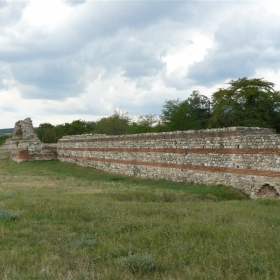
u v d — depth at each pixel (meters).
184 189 22.81
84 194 19.45
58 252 8.64
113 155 36.62
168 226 11.20
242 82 55.47
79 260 7.95
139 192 20.44
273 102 54.06
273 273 7.04
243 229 10.74
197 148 25.55
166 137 28.67
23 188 22.92
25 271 7.37
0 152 76.88
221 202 17.94
